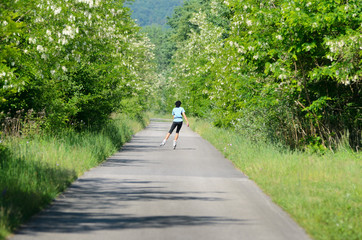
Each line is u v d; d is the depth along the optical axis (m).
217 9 84.12
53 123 37.00
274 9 34.75
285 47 34.03
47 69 30.92
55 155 26.20
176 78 135.75
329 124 35.94
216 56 75.19
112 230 13.58
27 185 17.95
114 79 48.97
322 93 35.88
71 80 43.22
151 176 25.70
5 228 12.98
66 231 13.37
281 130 38.53
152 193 20.23
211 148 45.88
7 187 16.95
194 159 35.34
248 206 17.69
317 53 33.50
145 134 70.00
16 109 36.00
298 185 21.61
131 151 41.34
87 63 44.31
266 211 16.83
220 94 59.59
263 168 26.55
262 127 40.84
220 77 60.84
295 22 31.38
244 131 45.25
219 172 27.97
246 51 36.12
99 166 29.62
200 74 88.94
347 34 31.56
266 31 36.50
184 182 23.73
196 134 72.88
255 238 13.03
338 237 12.98
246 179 25.05
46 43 29.47
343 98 36.59
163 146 47.81
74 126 42.97
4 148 25.02
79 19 33.22
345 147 34.25
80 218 15.12
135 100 89.19
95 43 42.16
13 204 15.12
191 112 117.88
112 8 50.25
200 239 12.77
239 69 39.53
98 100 45.75
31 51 29.11
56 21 30.17
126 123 75.38
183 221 14.97
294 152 31.75
